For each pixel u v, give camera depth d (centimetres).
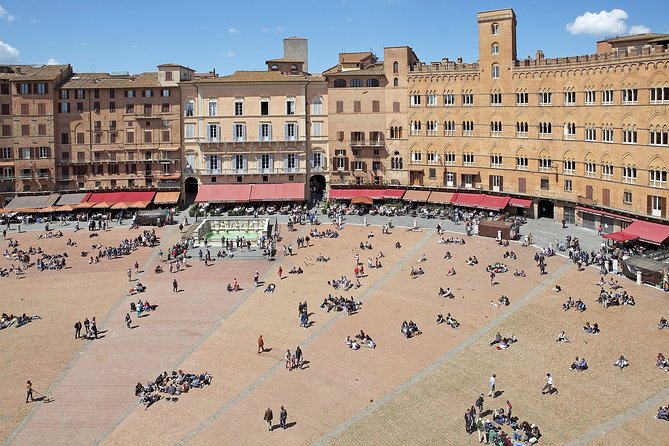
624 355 6838
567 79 11381
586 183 11225
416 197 13300
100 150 14200
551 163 11825
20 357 7350
